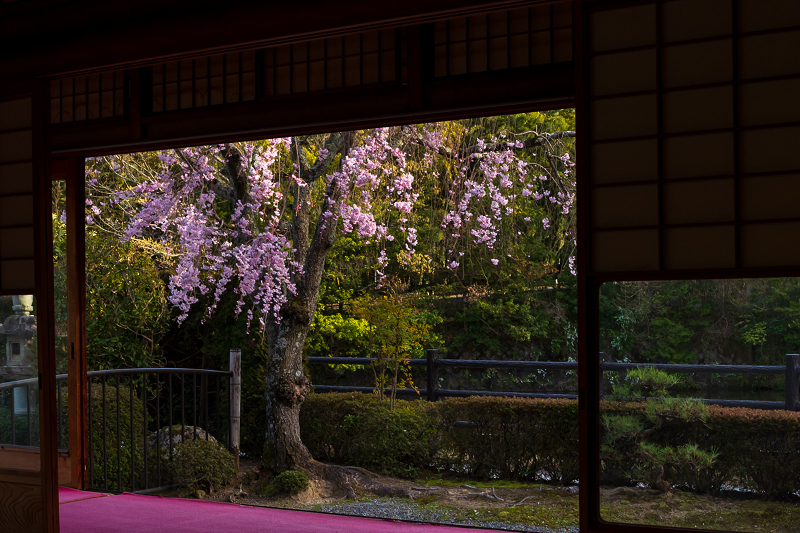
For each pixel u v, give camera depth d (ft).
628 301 24.71
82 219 12.98
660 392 15.48
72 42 8.66
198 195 20.97
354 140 18.60
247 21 7.66
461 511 15.26
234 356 18.70
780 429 13.94
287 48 9.99
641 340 24.52
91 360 22.63
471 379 29.35
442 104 9.06
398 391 26.66
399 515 15.25
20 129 9.26
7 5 9.00
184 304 21.08
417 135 19.51
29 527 9.07
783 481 13.94
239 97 10.35
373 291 29.55
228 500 16.75
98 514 11.12
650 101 6.46
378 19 7.10
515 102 8.71
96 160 22.35
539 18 8.65
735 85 6.18
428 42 9.12
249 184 18.76
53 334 8.99
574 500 15.67
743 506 13.88
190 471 16.70
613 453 15.08
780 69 6.06
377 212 21.95
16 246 9.28
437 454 18.81
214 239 20.84
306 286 18.98
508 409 17.71
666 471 14.67
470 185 20.21
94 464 15.34
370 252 28.68
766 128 6.09
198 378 24.48
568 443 17.04
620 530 6.39
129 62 8.43
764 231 6.07
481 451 18.01
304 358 22.56
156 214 19.93
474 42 8.95
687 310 24.12
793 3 6.02
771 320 23.49
